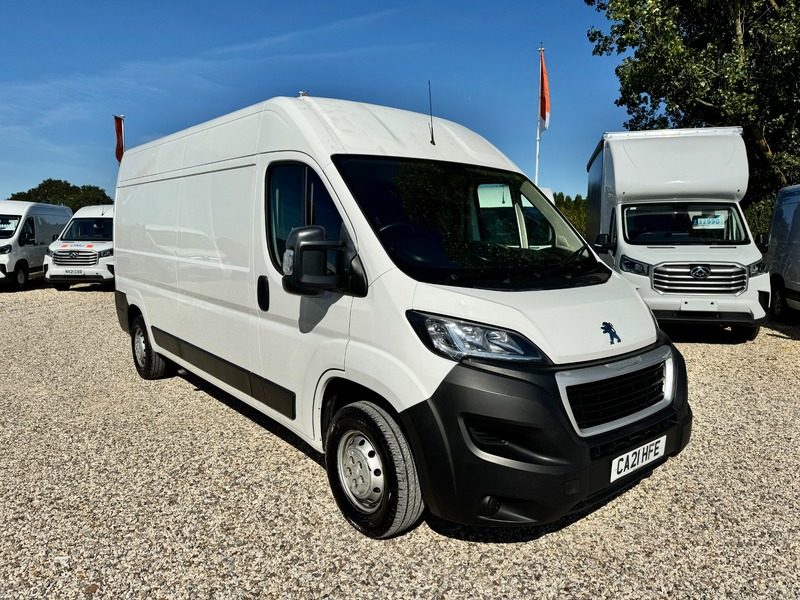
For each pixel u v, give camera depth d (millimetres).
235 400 5738
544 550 3178
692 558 3111
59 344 8578
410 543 3229
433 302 2859
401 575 2959
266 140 3902
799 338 8641
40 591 2846
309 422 3613
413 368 2824
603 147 9664
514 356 2734
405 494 3000
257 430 4918
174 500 3725
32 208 17078
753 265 7926
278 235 3793
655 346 3303
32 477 4074
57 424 5109
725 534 3332
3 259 15320
